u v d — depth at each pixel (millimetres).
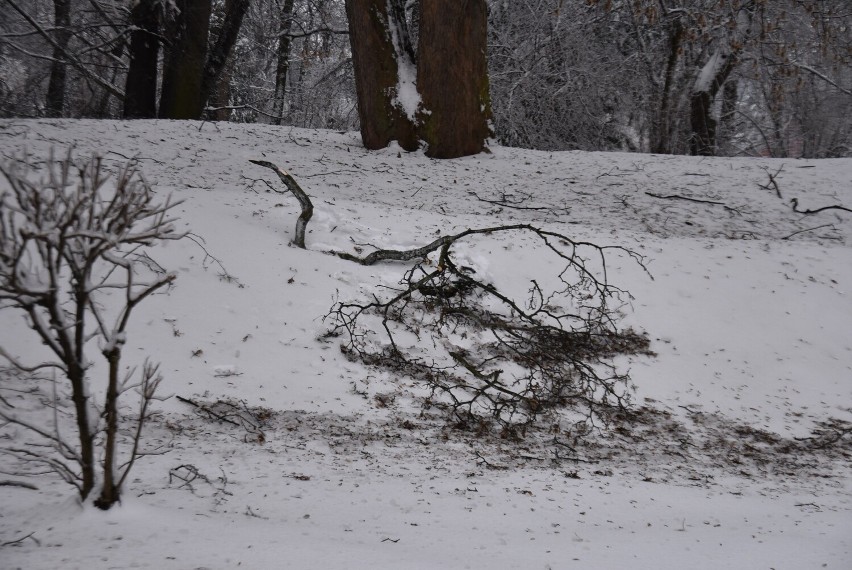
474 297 11203
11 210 3420
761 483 7086
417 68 18359
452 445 7344
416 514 4711
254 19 30531
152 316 8961
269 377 8570
